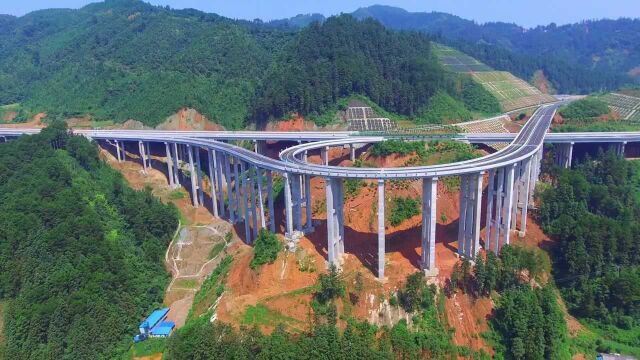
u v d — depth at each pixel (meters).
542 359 97.12
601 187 147.62
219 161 160.50
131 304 115.81
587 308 116.56
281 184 161.50
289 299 106.69
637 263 125.25
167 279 134.50
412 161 157.38
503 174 122.75
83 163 173.00
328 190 113.69
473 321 105.12
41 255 119.06
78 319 106.00
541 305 107.31
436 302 106.19
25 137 174.75
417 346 96.62
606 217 135.25
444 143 164.00
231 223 156.38
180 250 147.00
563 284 124.19
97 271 117.44
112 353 105.88
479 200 114.06
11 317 108.31
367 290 107.69
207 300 118.19
